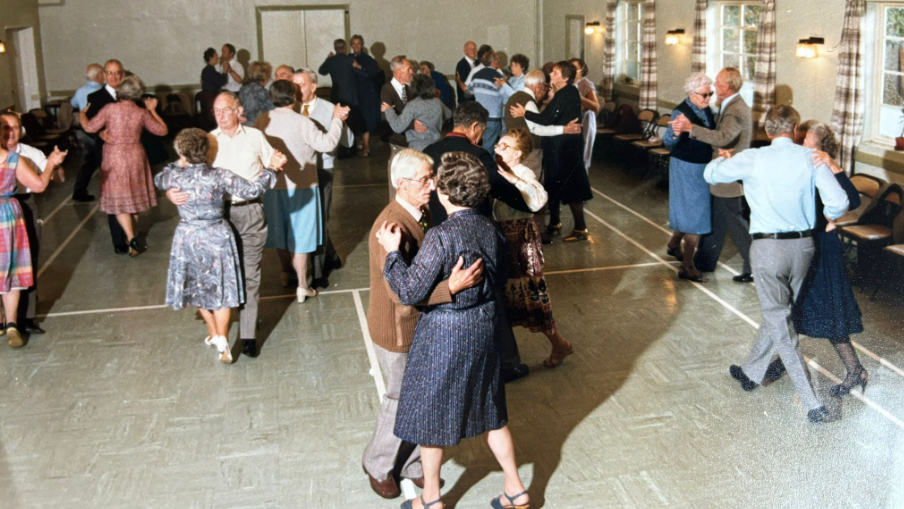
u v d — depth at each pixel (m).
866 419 4.12
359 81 12.75
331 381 4.97
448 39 16.50
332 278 6.91
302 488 3.85
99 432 4.39
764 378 4.75
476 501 3.73
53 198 10.07
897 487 3.53
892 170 6.24
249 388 4.89
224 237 4.95
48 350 5.49
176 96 15.42
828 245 4.28
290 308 6.23
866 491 3.55
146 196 7.53
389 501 3.75
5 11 13.33
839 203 4.11
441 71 16.66
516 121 7.40
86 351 5.46
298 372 5.10
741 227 6.41
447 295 3.17
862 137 6.49
